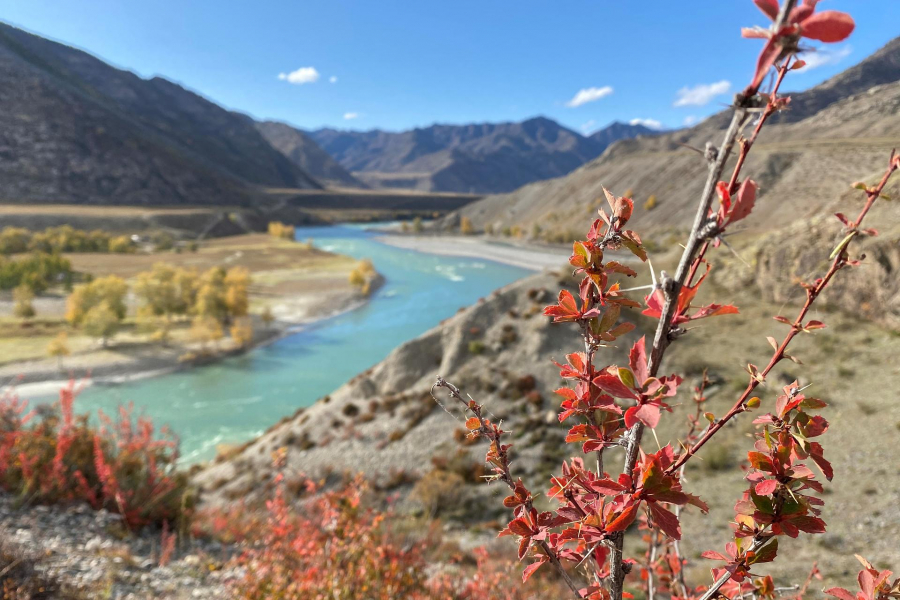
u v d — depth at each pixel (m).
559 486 1.46
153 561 6.74
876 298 23.12
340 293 109.12
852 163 105.69
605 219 1.23
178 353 70.62
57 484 7.80
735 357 24.06
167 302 87.88
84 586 5.56
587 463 21.52
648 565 2.81
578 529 1.38
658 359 1.08
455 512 20.73
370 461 27.78
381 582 5.48
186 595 5.94
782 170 116.44
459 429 28.28
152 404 54.28
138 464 8.77
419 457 27.05
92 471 8.33
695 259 1.08
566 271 41.91
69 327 81.00
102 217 195.75
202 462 39.22
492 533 18.39
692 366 23.38
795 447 1.23
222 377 63.41
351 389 38.31
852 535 12.62
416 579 5.79
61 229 165.38
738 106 0.80
